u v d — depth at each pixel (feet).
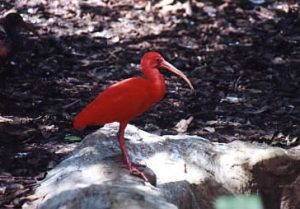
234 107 40.96
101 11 55.06
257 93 43.09
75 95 41.22
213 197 28.09
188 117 39.11
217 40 51.19
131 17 54.49
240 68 46.70
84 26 52.16
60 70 44.70
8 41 44.19
